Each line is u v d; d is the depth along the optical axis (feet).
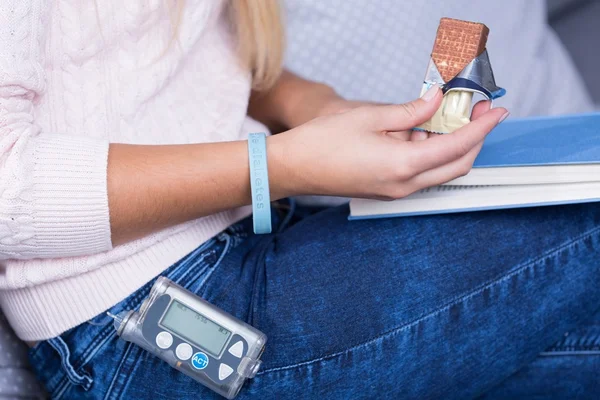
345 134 2.41
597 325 2.82
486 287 2.54
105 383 2.49
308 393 2.46
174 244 2.55
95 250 2.34
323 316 2.49
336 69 4.30
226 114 2.94
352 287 2.53
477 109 2.56
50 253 2.28
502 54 4.50
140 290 2.49
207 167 2.38
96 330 2.49
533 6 4.82
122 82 2.55
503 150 2.59
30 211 2.15
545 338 2.67
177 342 2.33
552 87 4.75
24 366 2.91
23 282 2.36
